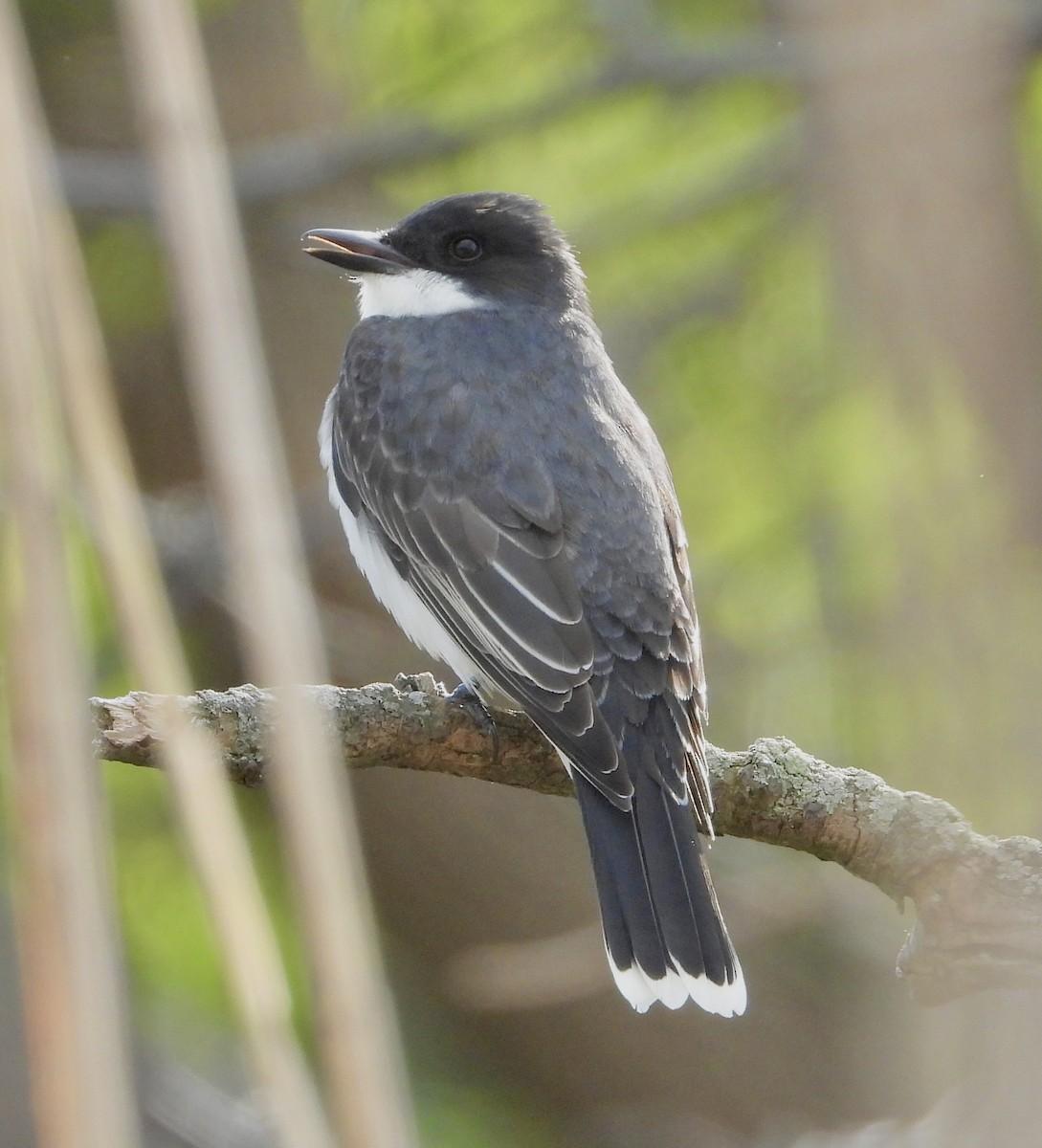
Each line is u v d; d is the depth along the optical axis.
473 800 13.99
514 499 9.44
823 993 14.02
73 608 4.04
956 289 7.45
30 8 15.85
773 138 15.42
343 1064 3.90
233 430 4.28
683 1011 13.97
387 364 10.34
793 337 15.88
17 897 3.88
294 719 4.20
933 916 7.18
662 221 15.23
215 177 4.38
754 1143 13.40
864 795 7.70
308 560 14.75
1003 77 8.77
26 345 4.07
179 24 4.40
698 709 9.07
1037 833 5.70
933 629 6.08
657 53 14.64
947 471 6.45
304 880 4.09
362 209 16.41
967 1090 6.78
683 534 9.93
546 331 10.48
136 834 12.80
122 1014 4.20
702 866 8.23
